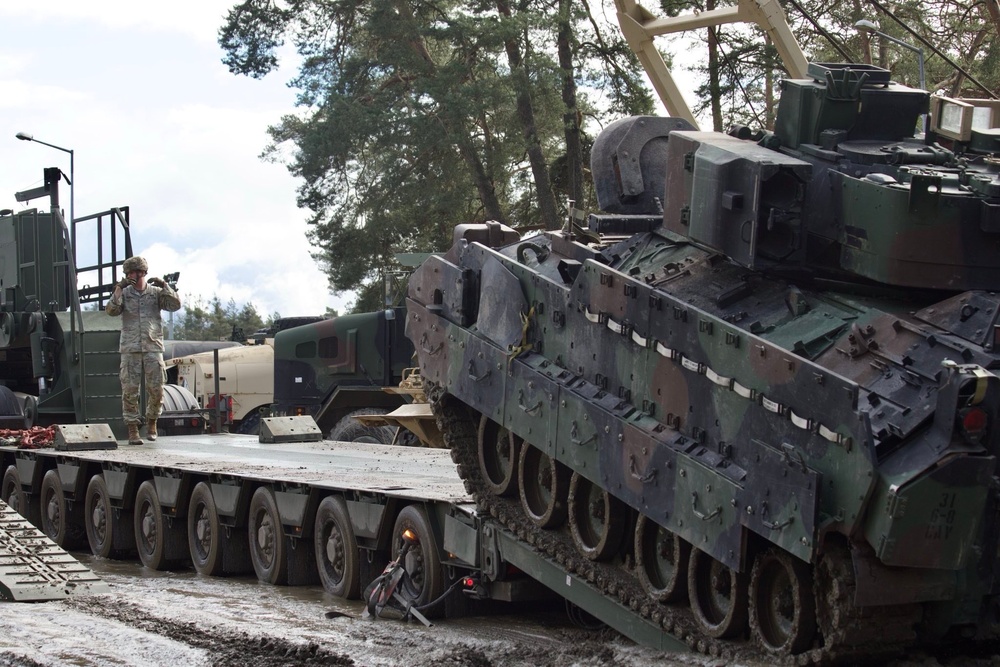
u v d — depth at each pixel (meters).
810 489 6.86
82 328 18.62
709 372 7.75
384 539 11.65
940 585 6.91
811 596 7.25
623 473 8.47
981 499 6.62
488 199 31.83
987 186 7.48
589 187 34.59
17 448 18.11
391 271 33.25
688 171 8.80
